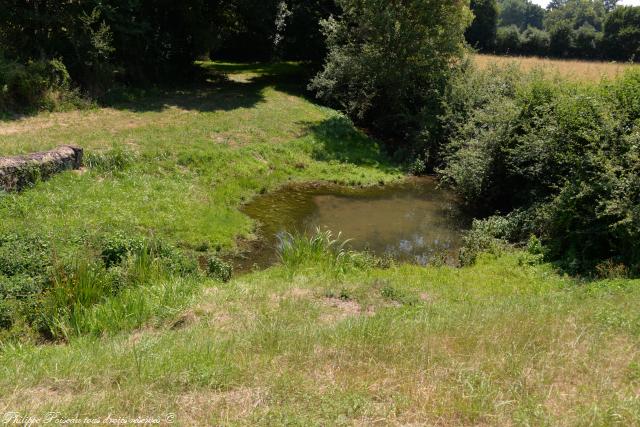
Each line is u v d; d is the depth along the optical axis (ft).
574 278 31.09
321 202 47.83
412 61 65.26
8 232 28.58
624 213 30.86
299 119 67.15
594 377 15.53
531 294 28.27
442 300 26.71
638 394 14.47
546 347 17.67
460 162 50.16
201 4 81.71
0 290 23.43
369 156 61.93
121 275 26.48
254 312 24.00
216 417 13.29
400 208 48.21
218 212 40.14
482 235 38.14
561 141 38.70
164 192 40.47
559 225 35.29
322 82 71.77
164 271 28.12
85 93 62.49
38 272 25.27
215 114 64.23
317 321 23.08
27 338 21.89
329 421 13.11
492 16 181.68
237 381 15.30
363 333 18.92
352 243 39.27
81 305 23.16
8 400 14.15
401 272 32.53
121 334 21.62
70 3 63.05
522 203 45.32
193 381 15.19
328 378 15.51
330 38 70.44
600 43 165.99
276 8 87.35
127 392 14.38
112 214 34.99
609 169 31.76
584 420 13.02
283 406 13.88
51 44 62.49
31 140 44.37
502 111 46.88
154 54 78.79
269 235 39.11
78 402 13.87
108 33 65.16
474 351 17.39
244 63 117.08
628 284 26.91
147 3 76.13
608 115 34.78
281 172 52.31
